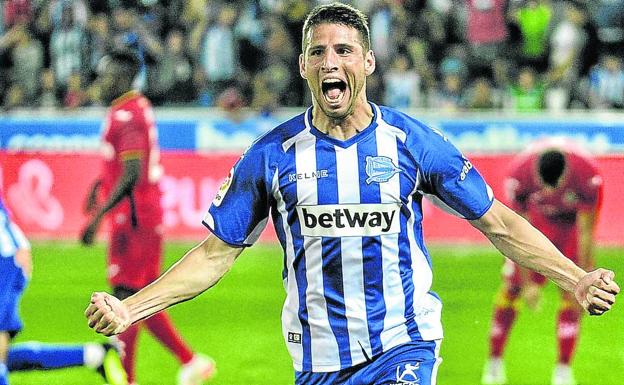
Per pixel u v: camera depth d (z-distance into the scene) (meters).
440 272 44.19
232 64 62.72
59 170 52.44
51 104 63.28
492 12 63.22
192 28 64.69
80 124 52.34
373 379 15.45
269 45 62.81
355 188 15.10
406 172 15.15
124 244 27.05
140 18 65.31
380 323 15.39
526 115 50.75
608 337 35.25
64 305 39.91
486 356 32.19
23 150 52.75
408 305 15.46
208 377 27.55
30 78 64.75
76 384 29.06
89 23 64.56
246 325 36.50
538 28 62.84
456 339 34.00
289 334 15.86
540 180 28.91
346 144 15.13
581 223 28.61
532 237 15.49
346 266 15.23
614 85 61.81
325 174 15.11
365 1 63.94
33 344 23.91
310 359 15.67
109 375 24.33
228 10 63.31
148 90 61.50
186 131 51.91
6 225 21.05
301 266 15.46
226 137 52.00
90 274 45.50
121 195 26.69
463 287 41.28
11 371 23.73
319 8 15.19
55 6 65.00
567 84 61.09
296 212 15.27
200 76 62.22
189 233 51.62
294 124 15.46
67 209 52.44
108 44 63.78
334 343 15.48
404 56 61.16
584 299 15.04
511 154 50.53
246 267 46.84
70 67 64.12
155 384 29.12
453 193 15.33
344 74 14.80
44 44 65.00
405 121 15.40
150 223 27.14
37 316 38.22
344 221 15.13
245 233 15.51
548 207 29.22
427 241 50.69
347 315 15.35
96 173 52.22
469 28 63.66
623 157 49.38
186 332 35.50
